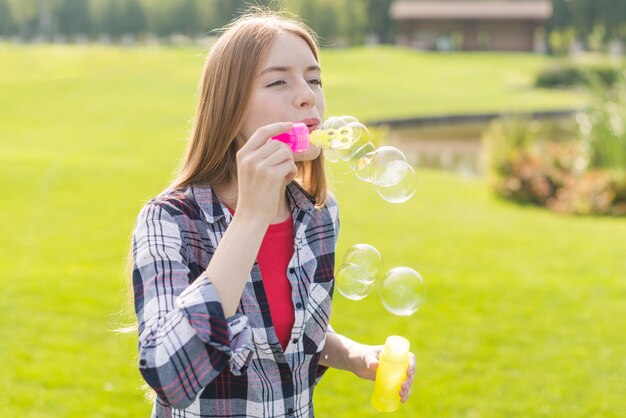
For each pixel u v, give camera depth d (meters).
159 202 1.25
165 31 48.91
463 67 36.59
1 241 6.02
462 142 15.45
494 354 3.79
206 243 1.25
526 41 48.94
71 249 5.81
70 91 22.22
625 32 47.88
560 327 4.16
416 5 49.50
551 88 28.91
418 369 3.60
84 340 3.90
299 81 1.27
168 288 1.14
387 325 4.16
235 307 1.08
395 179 1.55
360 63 36.06
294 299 1.31
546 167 8.45
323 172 1.47
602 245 6.16
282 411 1.29
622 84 9.00
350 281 1.58
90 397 3.25
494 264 5.50
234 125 1.28
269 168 1.09
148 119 16.50
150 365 1.04
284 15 1.57
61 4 49.75
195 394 1.05
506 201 8.51
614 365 3.65
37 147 12.26
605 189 7.91
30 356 3.66
